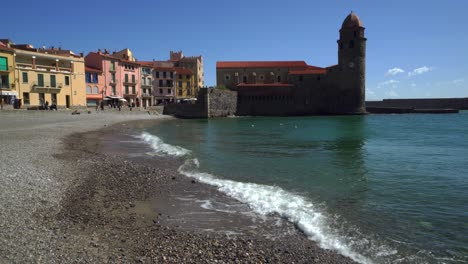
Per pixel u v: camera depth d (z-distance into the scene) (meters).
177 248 8.20
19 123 43.50
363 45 106.12
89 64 86.75
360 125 66.38
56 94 65.81
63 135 31.69
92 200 11.71
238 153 26.06
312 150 28.75
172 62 125.19
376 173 18.52
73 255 7.34
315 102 109.44
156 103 108.50
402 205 12.29
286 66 119.06
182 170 18.39
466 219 10.72
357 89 106.69
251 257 7.90
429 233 9.59
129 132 42.44
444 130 54.06
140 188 14.04
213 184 15.24
